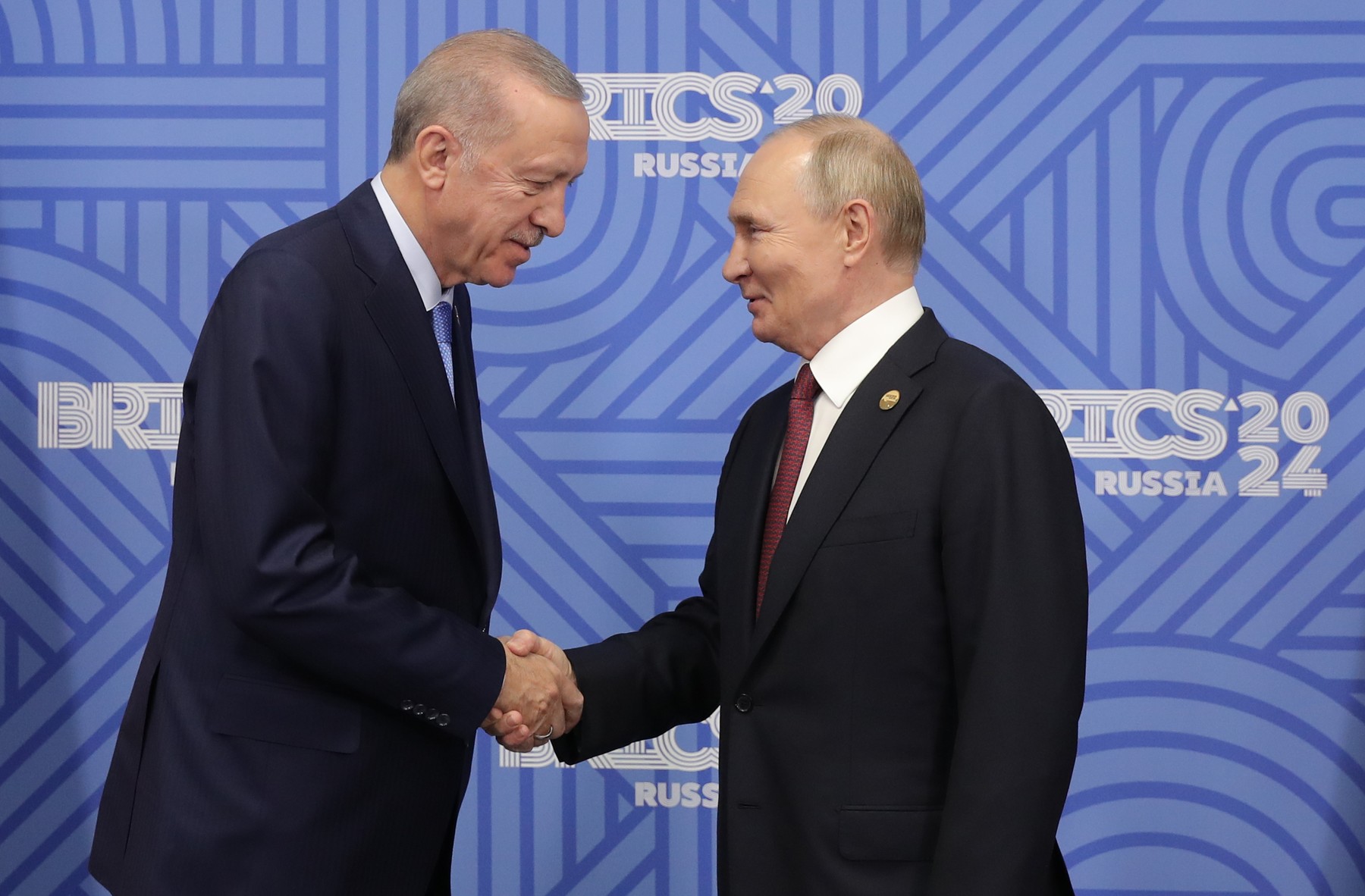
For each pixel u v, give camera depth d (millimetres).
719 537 1852
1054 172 2582
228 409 1583
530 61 1743
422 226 1762
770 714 1659
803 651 1627
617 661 2025
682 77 2600
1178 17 2574
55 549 2625
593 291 2627
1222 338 2582
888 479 1614
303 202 2617
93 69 2611
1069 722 1508
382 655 1601
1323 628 2584
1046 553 1532
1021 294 2592
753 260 1711
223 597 1584
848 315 1719
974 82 2582
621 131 2607
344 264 1685
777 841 1646
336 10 2600
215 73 2609
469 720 1668
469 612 1808
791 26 2590
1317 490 2580
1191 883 2609
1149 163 2582
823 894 1582
